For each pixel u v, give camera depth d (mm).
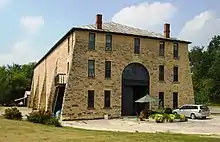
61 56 40812
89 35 36094
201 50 104312
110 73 36812
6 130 18469
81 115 34469
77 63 35000
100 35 36656
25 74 93562
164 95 39719
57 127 23266
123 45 37844
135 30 40719
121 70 37406
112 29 38375
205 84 78250
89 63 35750
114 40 37406
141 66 38906
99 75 36094
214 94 76938
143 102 36812
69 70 34688
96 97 35688
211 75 80750
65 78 37750
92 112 35188
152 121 32344
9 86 82938
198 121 33312
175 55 41281
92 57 35906
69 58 36344
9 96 82812
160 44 40344
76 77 34750
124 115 38188
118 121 32688
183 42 41844
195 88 78938
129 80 38031
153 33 41719
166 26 41562
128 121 32688
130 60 38031
